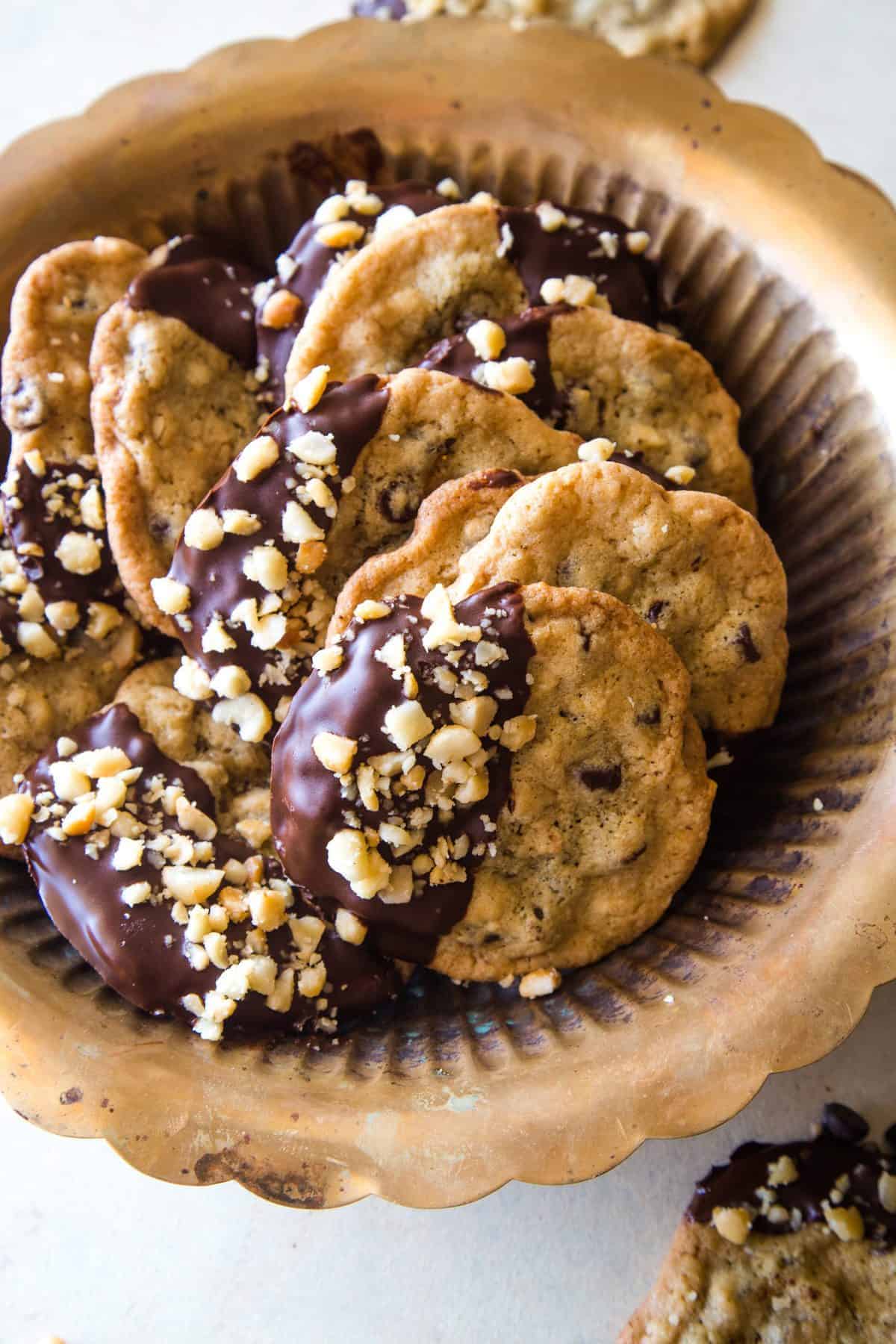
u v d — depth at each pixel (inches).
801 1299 13.2
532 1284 13.5
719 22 16.9
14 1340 13.5
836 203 13.5
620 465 12.7
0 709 13.5
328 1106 11.7
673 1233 13.6
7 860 13.2
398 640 12.2
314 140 14.1
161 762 13.1
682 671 12.7
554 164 14.0
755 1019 11.6
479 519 12.7
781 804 13.2
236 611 12.6
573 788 12.6
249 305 13.8
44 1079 11.7
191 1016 12.3
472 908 12.6
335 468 12.7
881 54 17.0
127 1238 13.7
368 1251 13.6
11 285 13.8
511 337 13.3
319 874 12.4
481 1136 11.5
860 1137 13.7
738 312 13.9
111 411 13.4
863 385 13.2
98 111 13.9
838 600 13.5
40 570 13.4
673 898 13.3
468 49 13.9
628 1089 11.6
